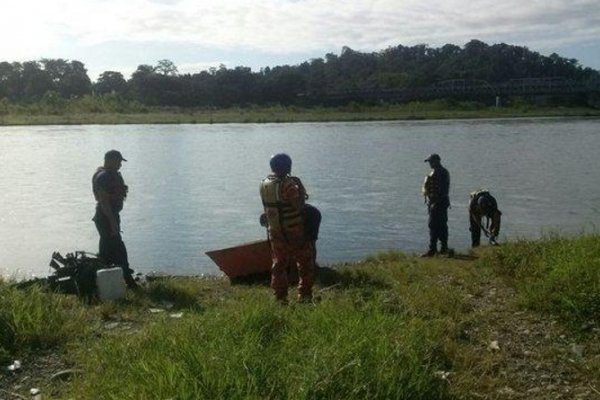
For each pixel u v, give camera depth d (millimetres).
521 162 44594
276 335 6820
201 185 34000
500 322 7949
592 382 6262
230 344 6191
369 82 174750
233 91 154125
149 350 6387
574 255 9484
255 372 5547
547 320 7906
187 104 152375
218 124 114062
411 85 168125
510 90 144000
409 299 8930
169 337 6629
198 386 5219
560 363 6699
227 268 12094
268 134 81312
